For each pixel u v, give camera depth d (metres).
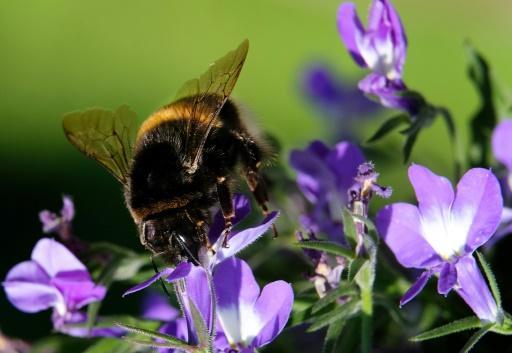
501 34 0.69
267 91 0.66
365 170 0.28
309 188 0.30
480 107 0.31
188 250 0.28
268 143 0.30
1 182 0.58
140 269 0.30
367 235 0.28
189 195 0.29
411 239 0.28
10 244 0.54
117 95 0.66
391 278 0.29
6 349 0.31
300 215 0.31
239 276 0.28
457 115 0.62
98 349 0.29
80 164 0.59
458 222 0.28
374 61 0.30
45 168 0.59
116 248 0.30
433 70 0.66
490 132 0.31
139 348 0.29
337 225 0.30
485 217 0.27
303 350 0.31
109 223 0.53
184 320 0.28
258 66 0.68
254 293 0.28
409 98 0.30
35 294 0.29
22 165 0.60
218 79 0.29
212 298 0.27
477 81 0.31
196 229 0.29
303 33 0.69
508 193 0.30
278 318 0.28
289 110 0.64
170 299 0.30
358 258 0.28
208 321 0.28
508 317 0.27
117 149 0.30
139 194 0.29
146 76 0.68
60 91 0.66
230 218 0.29
